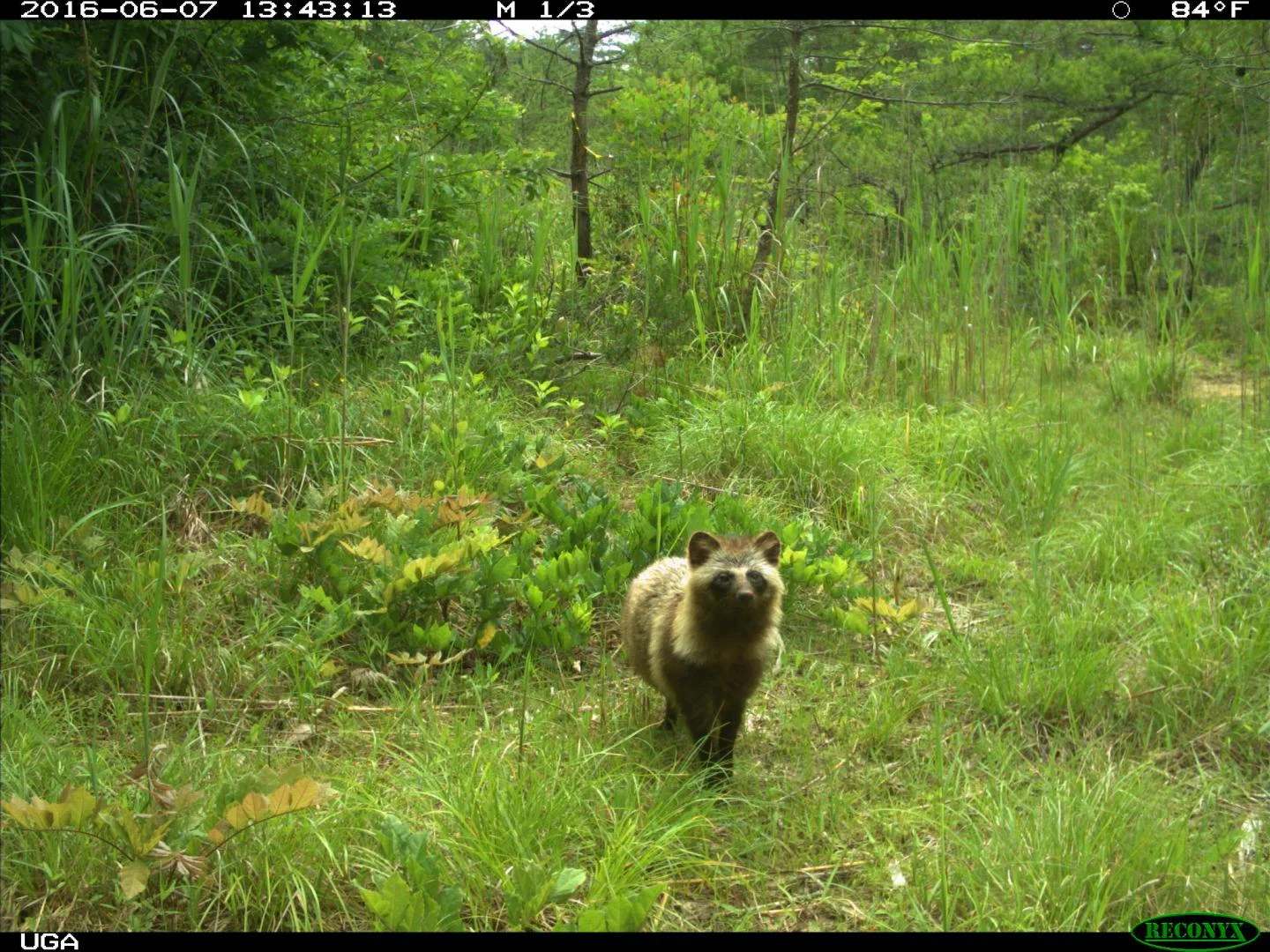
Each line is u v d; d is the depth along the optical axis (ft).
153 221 13.04
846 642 10.87
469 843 8.09
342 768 8.89
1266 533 12.31
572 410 14.14
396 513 11.04
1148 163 25.91
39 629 9.75
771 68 22.09
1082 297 18.33
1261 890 8.12
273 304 13.66
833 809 8.77
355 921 7.82
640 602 9.75
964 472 13.76
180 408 11.92
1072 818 8.33
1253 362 16.38
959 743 9.28
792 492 12.98
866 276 17.31
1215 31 22.40
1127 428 15.16
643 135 17.75
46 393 11.46
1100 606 11.15
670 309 15.62
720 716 9.18
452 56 15.94
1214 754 9.41
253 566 10.64
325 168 14.62
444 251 16.17
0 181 12.37
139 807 8.13
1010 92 25.59
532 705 9.75
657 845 8.15
